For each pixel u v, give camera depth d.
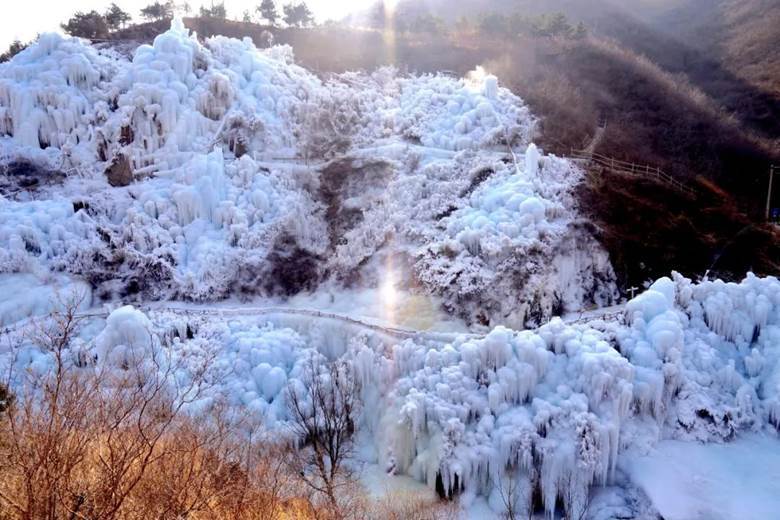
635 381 25.05
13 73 42.56
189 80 43.62
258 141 43.34
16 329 29.64
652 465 23.73
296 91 47.44
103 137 40.66
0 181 38.50
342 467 25.02
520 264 32.00
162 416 17.47
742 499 22.20
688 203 38.62
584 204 35.97
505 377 24.89
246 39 50.50
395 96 49.84
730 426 25.34
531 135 42.41
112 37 65.12
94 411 15.67
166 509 12.24
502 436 23.75
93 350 27.56
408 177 39.00
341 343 31.09
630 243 34.44
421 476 24.86
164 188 38.31
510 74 52.72
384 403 27.39
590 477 23.03
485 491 23.95
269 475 20.45
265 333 30.91
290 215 37.97
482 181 37.75
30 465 11.12
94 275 34.38
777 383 26.05
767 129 56.47
